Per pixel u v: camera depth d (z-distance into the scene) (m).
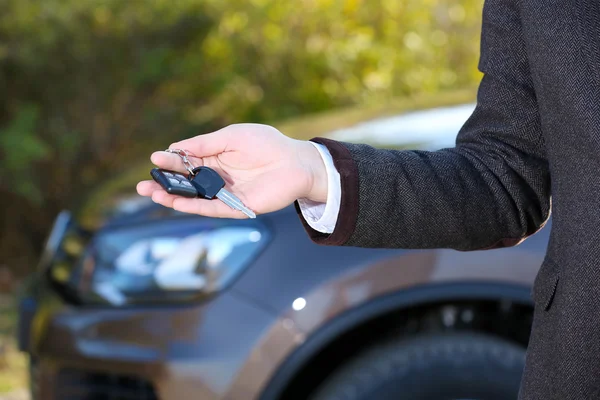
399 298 2.70
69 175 6.83
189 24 6.70
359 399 2.71
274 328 2.68
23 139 6.07
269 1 6.99
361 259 2.70
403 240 1.55
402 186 1.53
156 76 6.64
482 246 1.60
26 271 6.80
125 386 2.86
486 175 1.57
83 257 3.12
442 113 3.54
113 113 6.79
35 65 6.32
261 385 2.67
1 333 5.32
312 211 1.60
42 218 6.91
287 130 3.89
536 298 1.46
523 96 1.54
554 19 1.36
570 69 1.34
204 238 2.82
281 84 7.20
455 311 2.85
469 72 7.85
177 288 2.79
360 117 3.87
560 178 1.40
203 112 7.17
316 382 2.90
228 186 1.58
